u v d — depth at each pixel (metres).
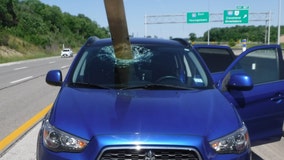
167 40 5.27
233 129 3.17
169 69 4.53
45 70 26.09
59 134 3.07
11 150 5.77
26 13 81.19
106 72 4.38
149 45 4.90
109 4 3.87
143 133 2.93
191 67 4.58
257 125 4.91
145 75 4.42
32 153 5.62
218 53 7.35
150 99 3.60
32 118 8.28
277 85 5.06
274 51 5.33
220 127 3.14
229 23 46.75
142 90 4.00
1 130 7.11
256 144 4.96
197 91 4.02
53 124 3.19
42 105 10.21
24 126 7.45
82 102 3.51
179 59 4.68
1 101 10.98
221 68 7.20
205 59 7.33
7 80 18.02
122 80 4.25
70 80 4.29
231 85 4.47
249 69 5.39
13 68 28.72
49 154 3.06
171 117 3.18
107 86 4.16
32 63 37.66
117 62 4.25
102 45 4.84
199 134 2.98
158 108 3.35
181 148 2.88
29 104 10.39
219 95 3.91
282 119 5.08
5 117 8.42
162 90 4.02
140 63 4.55
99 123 3.08
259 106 4.89
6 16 66.62
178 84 4.29
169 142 2.88
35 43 70.25
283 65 5.25
